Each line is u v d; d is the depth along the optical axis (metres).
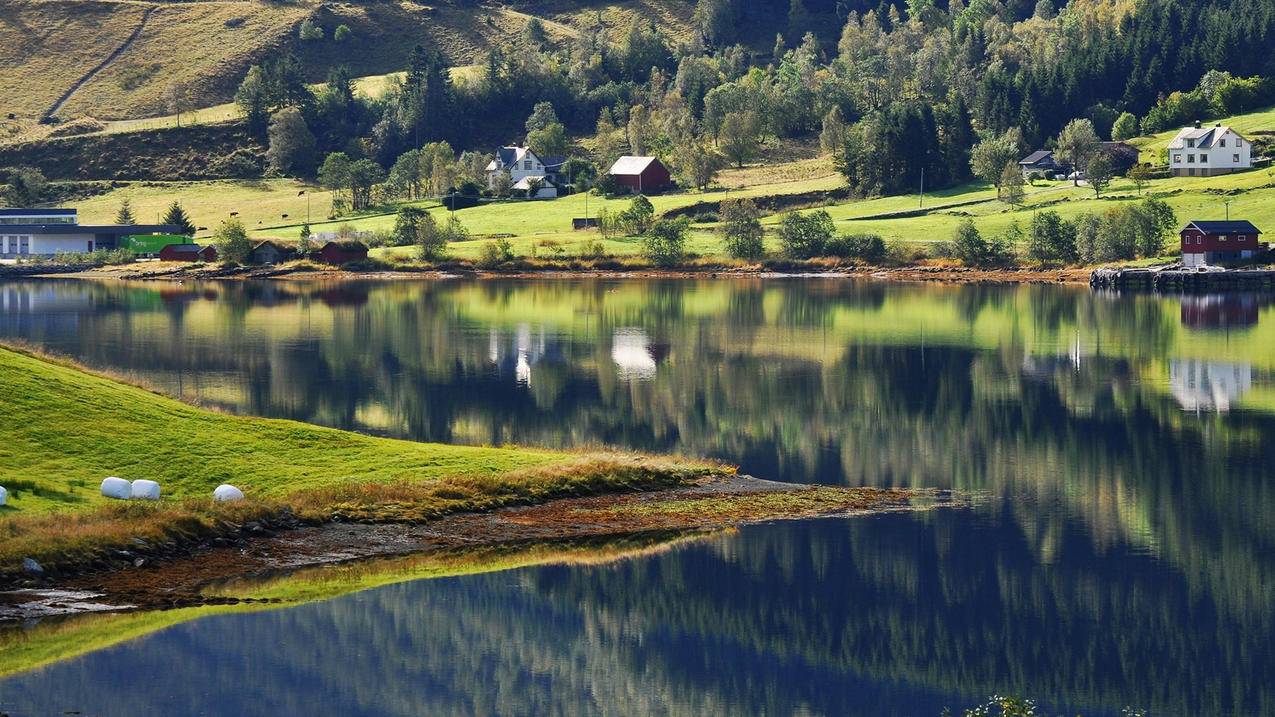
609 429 116.81
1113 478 100.31
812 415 124.00
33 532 70.31
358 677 62.19
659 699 62.19
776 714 61.69
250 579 72.50
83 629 64.75
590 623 71.00
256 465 87.19
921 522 88.38
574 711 60.88
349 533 79.62
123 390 96.25
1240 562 81.12
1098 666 66.81
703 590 75.56
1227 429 117.75
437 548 79.38
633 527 85.44
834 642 69.94
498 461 93.38
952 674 65.56
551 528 84.19
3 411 85.06
